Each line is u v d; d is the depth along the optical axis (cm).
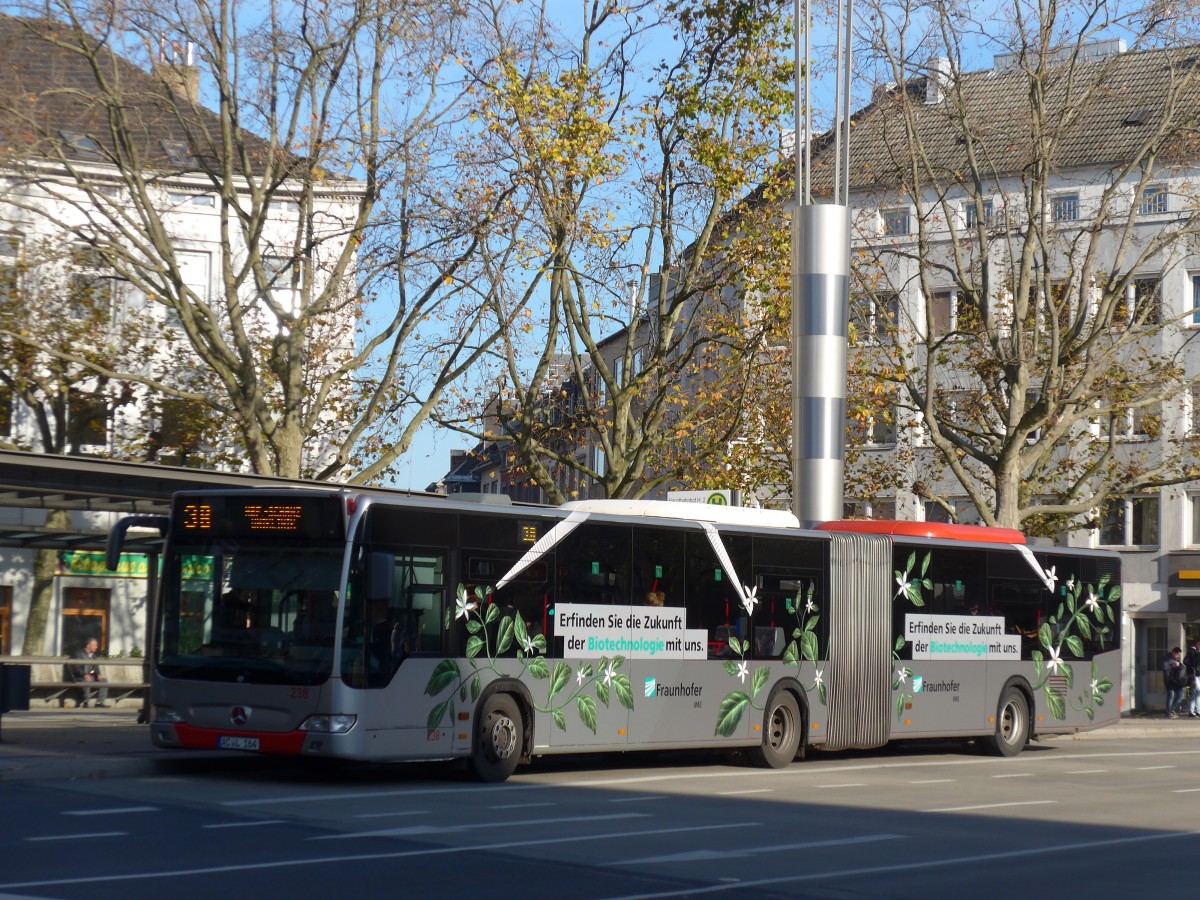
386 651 1705
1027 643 2683
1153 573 5191
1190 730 3809
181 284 2980
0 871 1020
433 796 1633
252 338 3781
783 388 3516
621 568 1994
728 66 3159
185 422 3681
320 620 1686
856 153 4225
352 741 1664
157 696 1753
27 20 2819
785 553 2239
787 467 3669
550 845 1248
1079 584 2816
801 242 2942
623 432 3331
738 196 3222
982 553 2602
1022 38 3497
